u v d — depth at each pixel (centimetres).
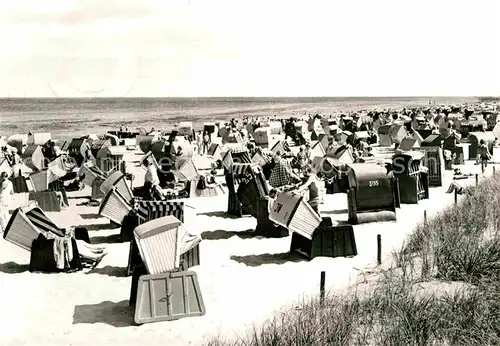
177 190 2498
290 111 15962
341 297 996
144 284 998
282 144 3812
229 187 2023
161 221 1073
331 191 2506
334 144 3678
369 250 1455
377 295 966
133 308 1073
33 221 1383
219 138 4894
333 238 1393
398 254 1329
